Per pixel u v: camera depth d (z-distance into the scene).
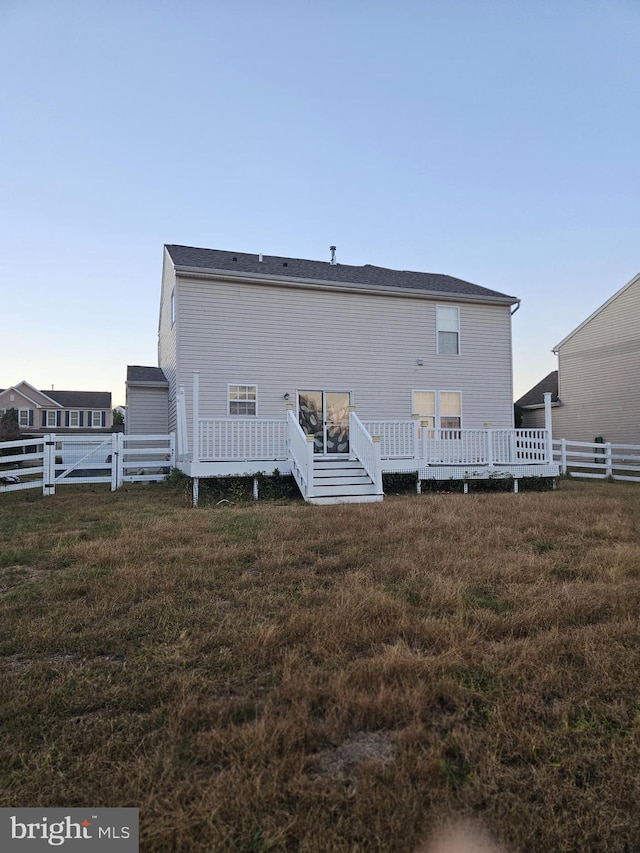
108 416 43.53
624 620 3.25
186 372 12.52
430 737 2.03
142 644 2.95
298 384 13.43
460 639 2.94
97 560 4.69
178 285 12.57
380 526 6.31
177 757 1.91
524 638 3.01
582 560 4.73
